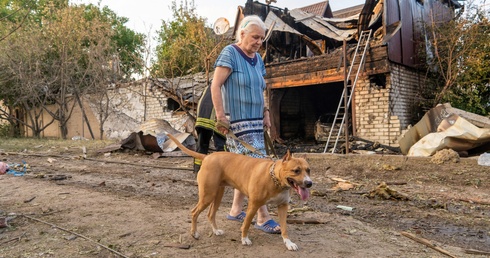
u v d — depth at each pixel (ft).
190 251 11.49
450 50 42.68
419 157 28.02
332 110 62.44
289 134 61.82
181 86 56.75
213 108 13.17
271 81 51.31
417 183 23.95
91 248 11.96
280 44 58.85
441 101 42.86
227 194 21.02
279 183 10.67
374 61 41.52
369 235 13.42
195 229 12.47
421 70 47.16
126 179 26.17
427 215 16.90
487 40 42.68
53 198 18.80
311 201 19.65
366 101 42.42
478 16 44.68
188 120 46.47
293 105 63.05
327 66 45.37
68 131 77.82
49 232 13.50
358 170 27.86
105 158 38.09
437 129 29.63
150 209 16.66
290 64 49.08
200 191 12.11
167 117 57.47
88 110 73.20
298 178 10.05
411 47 45.11
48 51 70.90
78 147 46.83
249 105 12.92
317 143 49.49
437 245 12.74
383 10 41.47
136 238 12.75
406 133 32.73
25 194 19.77
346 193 21.81
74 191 20.67
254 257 10.98
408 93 44.14
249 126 12.92
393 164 28.09
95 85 66.18
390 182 24.17
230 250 11.50
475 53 43.06
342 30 53.06
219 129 12.34
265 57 53.57
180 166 32.24
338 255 11.24
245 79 12.75
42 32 70.85
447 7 55.11
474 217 16.71
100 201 18.24
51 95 71.67
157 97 58.18
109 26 71.05
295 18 56.44
